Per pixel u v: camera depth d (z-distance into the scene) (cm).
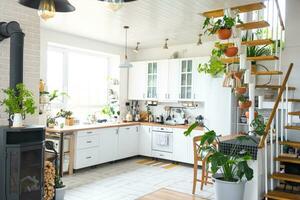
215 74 484
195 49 633
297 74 493
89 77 647
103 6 380
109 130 582
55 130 482
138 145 664
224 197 295
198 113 625
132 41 623
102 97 680
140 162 621
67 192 414
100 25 485
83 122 620
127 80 707
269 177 359
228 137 401
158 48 695
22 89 276
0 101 306
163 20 446
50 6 192
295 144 373
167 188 436
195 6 377
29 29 339
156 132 632
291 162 373
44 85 492
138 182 470
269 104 480
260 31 523
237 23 385
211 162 297
